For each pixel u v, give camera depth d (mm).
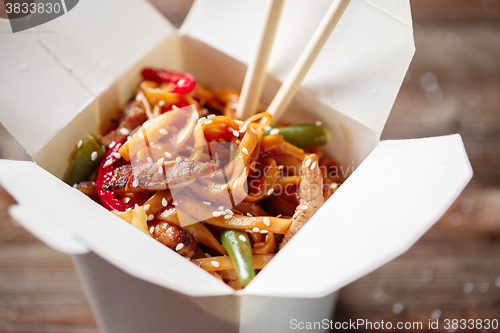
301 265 225
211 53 347
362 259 216
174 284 214
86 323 369
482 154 442
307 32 306
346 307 381
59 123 290
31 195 235
